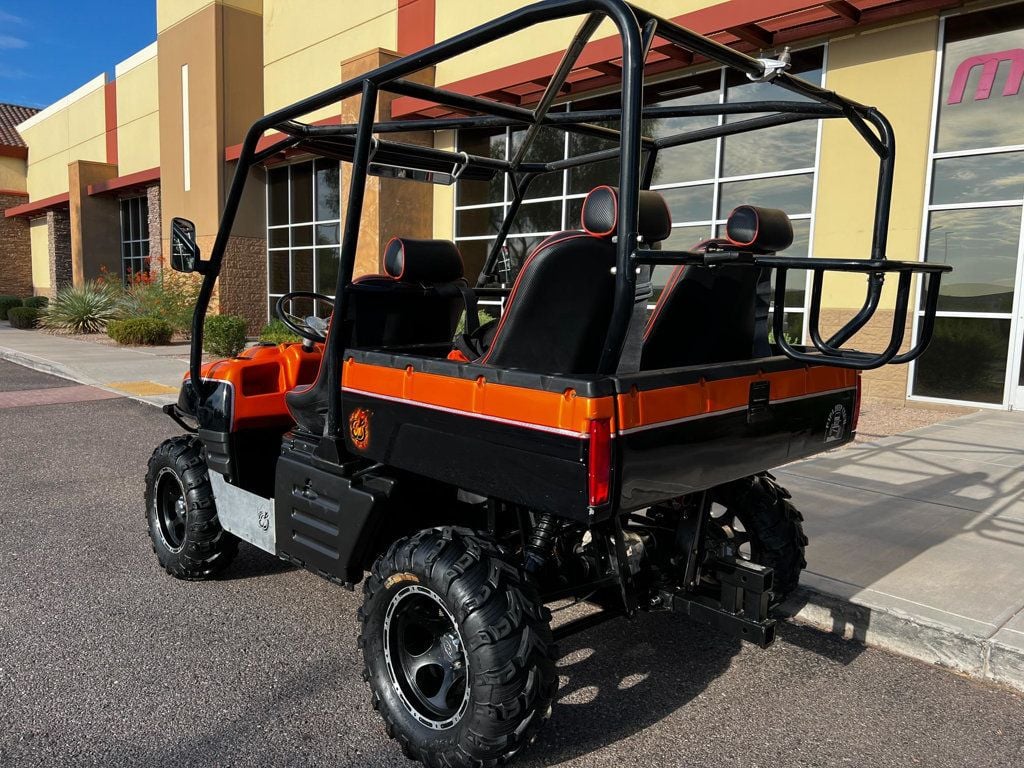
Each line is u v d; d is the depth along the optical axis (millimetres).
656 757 2732
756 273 3203
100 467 6828
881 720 2984
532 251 2592
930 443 7039
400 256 3270
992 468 6113
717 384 2619
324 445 3131
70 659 3383
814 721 2977
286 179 19016
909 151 9250
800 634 3727
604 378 2270
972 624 3436
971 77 8820
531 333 2650
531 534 2959
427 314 3615
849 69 9672
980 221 8875
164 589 4176
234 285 19453
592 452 2207
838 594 3748
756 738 2857
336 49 16938
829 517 4910
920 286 9242
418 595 2646
